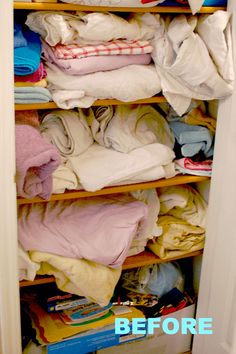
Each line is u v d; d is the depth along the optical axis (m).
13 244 1.36
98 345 1.69
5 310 1.43
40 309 1.72
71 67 1.38
